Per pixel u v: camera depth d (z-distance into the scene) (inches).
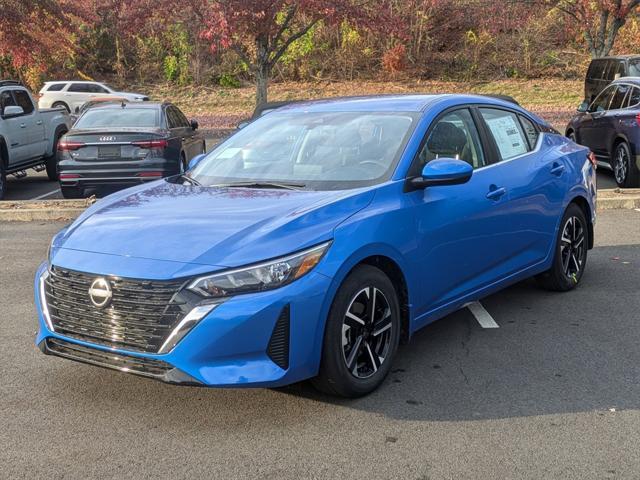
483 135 214.5
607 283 259.4
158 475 133.6
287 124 215.0
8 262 305.6
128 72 1305.4
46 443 146.6
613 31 798.5
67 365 189.0
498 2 1048.8
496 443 143.3
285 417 156.6
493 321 220.4
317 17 727.1
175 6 731.4
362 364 166.7
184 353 143.6
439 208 185.3
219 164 207.0
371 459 137.9
